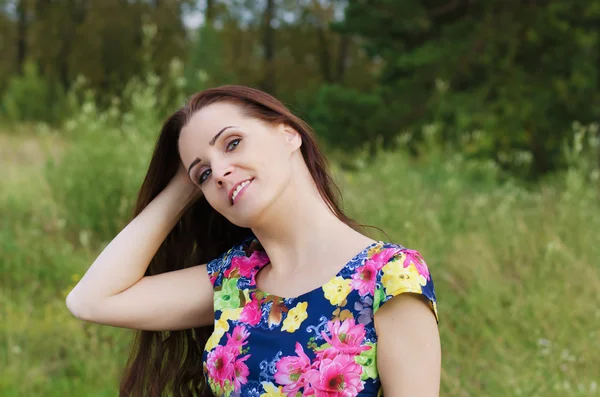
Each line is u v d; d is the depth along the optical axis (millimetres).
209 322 1772
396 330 1424
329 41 28156
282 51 28500
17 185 6883
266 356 1512
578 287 4305
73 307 1724
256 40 28984
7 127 14219
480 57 12164
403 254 1461
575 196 5637
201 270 1762
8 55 26516
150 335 1893
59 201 5844
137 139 5746
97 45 23609
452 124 11773
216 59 20016
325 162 1692
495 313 3957
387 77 13789
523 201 6648
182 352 1895
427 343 1415
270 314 1540
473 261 4652
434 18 13320
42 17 25109
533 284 4223
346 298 1468
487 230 5340
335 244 1557
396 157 7152
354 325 1450
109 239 5477
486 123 11242
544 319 3865
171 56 23031
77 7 24922
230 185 1585
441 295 4227
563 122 11719
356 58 27406
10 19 26828
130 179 5543
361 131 12523
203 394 1802
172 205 1812
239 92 1643
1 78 24609
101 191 5609
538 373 3342
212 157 1604
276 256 1618
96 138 5871
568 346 3732
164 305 1735
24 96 15852
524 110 11352
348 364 1439
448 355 3580
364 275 1471
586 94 11688
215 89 1673
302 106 15805
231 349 1570
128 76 22562
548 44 12133
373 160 9594
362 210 4961
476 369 3541
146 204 1844
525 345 3785
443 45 12727
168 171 1821
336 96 12617
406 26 13242
